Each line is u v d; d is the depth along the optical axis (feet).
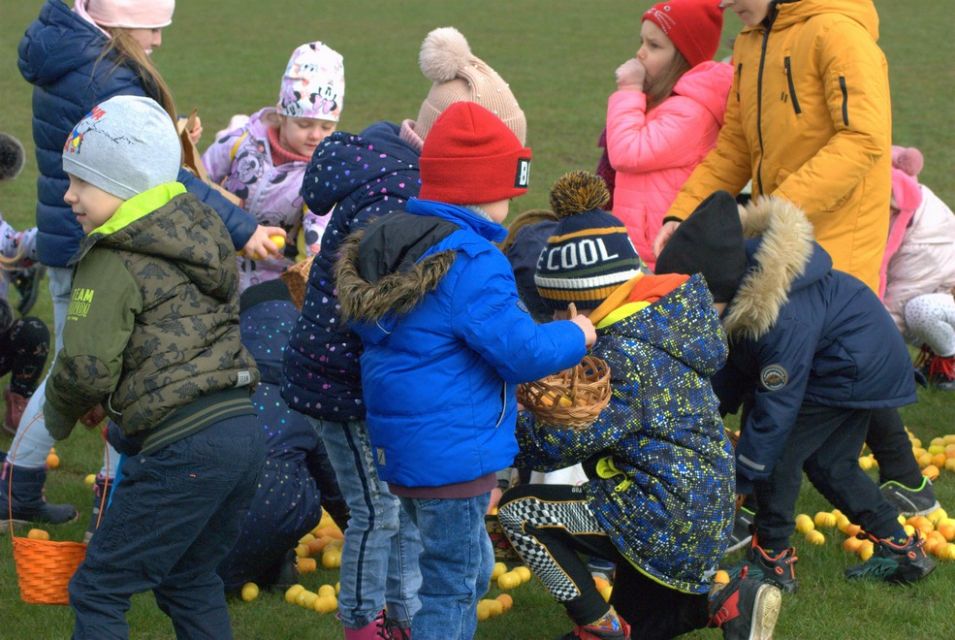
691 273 14.42
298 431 16.06
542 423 12.61
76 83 15.79
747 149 19.72
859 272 18.26
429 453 11.74
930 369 24.97
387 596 13.87
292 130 18.89
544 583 13.51
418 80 61.98
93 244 11.64
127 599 12.11
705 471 13.07
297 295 15.58
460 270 11.53
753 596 13.82
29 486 17.66
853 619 15.52
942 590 16.19
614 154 20.93
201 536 12.56
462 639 12.62
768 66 18.44
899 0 88.74
